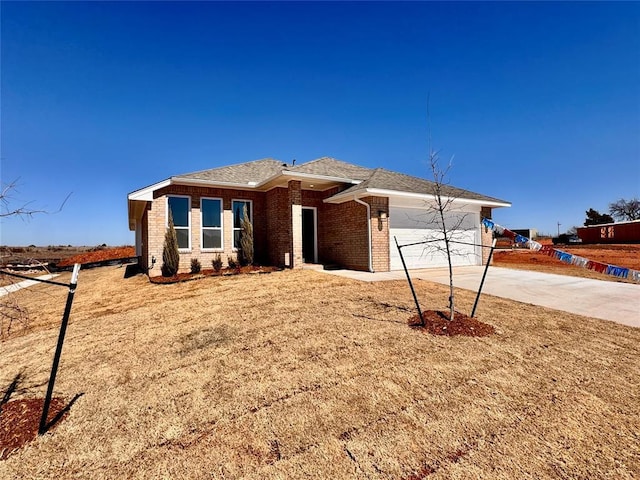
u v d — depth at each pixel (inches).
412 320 240.4
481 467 95.0
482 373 157.5
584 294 335.3
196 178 507.8
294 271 475.5
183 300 328.8
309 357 179.6
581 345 193.9
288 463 98.6
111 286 472.4
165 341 217.0
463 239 591.8
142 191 459.8
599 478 90.2
